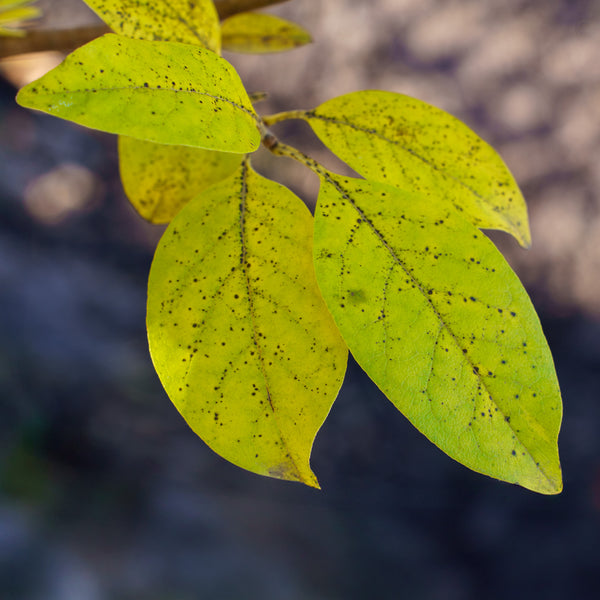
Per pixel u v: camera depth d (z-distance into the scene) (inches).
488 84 129.0
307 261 14.9
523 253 124.3
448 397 13.9
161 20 15.9
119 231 144.6
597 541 104.4
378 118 16.5
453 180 16.4
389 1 135.4
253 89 131.3
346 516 110.0
